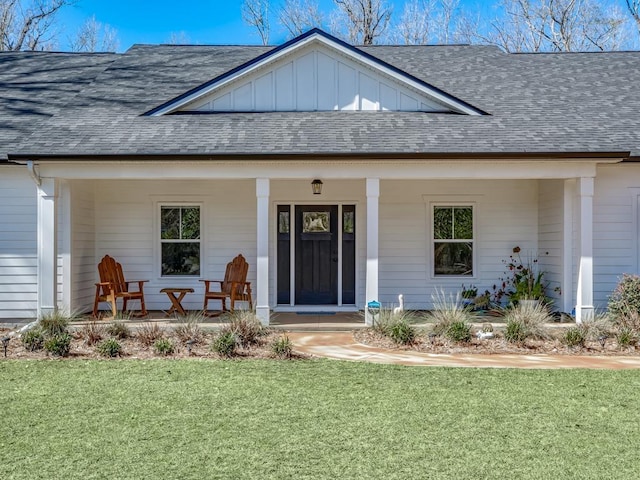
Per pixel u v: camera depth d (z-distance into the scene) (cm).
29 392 618
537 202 1278
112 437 489
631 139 1056
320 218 1299
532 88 1308
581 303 1025
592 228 1091
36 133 1058
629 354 829
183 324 937
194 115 1153
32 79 1391
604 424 523
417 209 1283
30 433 499
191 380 664
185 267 1288
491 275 1282
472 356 816
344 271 1297
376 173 1011
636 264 1141
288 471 422
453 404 580
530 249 1279
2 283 1125
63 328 911
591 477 414
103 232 1267
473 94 1270
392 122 1103
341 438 487
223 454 453
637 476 416
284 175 1013
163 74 1378
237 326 885
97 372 699
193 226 1289
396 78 1158
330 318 1148
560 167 1019
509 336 892
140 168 1014
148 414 548
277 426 516
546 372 712
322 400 591
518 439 486
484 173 1014
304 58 1170
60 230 1092
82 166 1013
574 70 1413
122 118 1134
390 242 1282
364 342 913
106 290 1142
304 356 800
